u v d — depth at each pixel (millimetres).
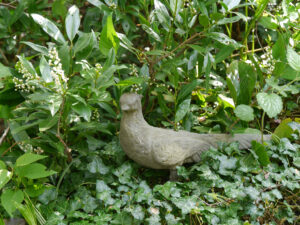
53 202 2133
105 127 2539
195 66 2738
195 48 2230
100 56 2549
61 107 1993
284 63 2246
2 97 2270
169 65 2447
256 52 3250
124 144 2209
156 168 2244
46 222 1980
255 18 2617
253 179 2129
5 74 2182
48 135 2316
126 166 2285
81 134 2377
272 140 2377
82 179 2328
